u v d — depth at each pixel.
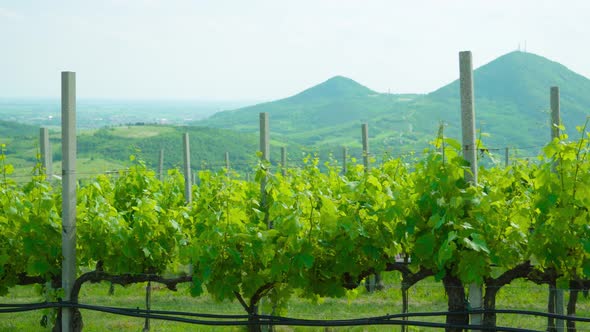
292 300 12.48
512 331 6.58
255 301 8.05
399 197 6.91
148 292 10.59
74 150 8.22
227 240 7.57
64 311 8.31
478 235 6.39
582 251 6.60
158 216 9.20
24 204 8.23
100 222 8.48
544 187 6.47
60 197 9.27
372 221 7.21
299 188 7.58
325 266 7.54
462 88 6.68
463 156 6.73
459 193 6.60
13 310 8.30
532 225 7.24
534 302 12.22
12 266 8.66
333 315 11.34
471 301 6.91
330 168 13.97
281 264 7.32
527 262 6.91
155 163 55.75
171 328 10.80
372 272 7.56
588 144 6.34
